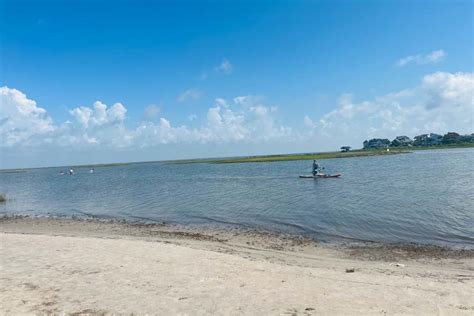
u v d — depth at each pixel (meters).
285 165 115.44
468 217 25.30
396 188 42.41
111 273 12.60
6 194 60.41
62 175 143.38
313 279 12.48
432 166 75.50
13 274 12.52
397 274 13.93
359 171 71.94
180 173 108.19
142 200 43.66
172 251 16.08
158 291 10.87
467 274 14.08
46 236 19.98
